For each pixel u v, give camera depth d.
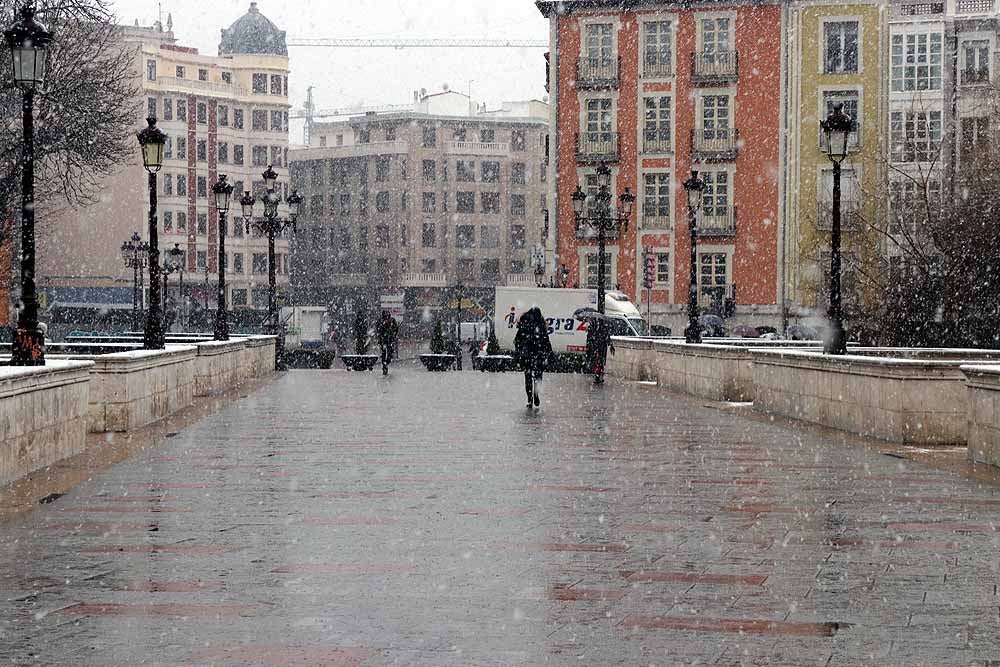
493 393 33.78
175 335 41.53
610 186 71.50
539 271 79.31
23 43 17.02
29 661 6.99
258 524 11.74
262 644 7.36
